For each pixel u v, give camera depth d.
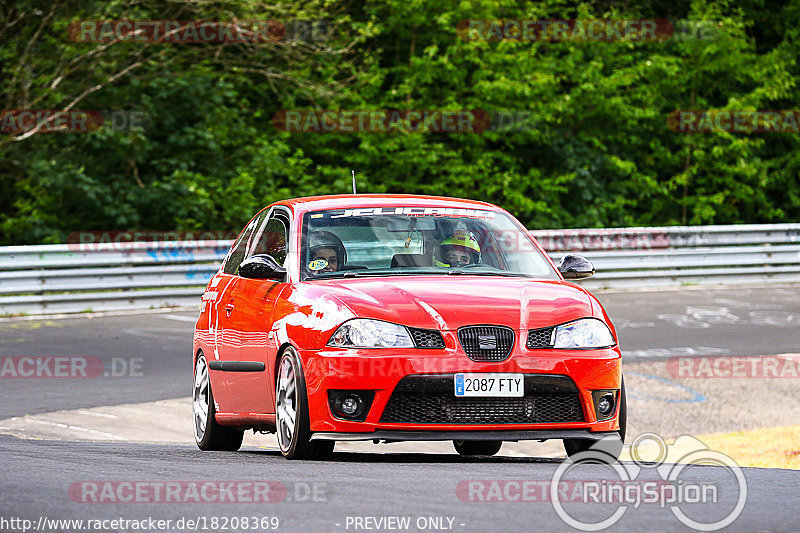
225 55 108.19
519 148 122.38
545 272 28.33
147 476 21.36
